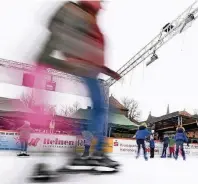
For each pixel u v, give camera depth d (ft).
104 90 7.46
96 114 7.13
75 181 5.49
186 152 43.34
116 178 6.37
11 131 29.58
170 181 6.73
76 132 7.40
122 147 37.70
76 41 6.62
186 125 59.47
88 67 6.82
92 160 6.86
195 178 7.80
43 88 6.57
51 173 5.53
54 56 6.43
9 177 5.44
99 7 7.04
